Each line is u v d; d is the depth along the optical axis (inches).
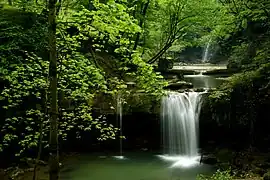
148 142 563.8
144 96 532.1
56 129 237.0
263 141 532.1
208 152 540.4
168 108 544.1
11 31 249.6
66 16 295.7
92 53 298.2
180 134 554.9
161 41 754.8
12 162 466.9
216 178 353.7
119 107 519.5
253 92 529.3
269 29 546.9
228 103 546.6
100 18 245.3
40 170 446.0
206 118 556.4
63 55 285.0
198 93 560.4
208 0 647.1
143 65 267.4
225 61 1231.5
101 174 451.5
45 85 286.0
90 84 313.9
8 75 271.9
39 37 234.1
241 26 640.4
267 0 484.1
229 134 563.8
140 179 431.8
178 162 506.3
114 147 554.6
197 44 761.6
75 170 466.0
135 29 249.8
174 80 676.7
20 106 447.5
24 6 279.9
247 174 414.6
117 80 319.6
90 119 338.6
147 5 665.6
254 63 504.7
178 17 676.1
